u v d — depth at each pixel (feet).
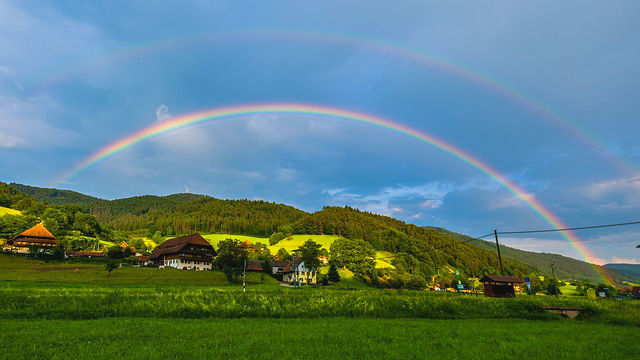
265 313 108.68
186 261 429.79
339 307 119.75
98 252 455.63
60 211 593.42
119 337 67.62
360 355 57.52
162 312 103.04
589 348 66.85
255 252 533.96
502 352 61.87
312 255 408.67
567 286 645.51
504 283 236.84
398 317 114.62
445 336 77.25
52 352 55.42
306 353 57.62
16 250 387.75
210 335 70.79
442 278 513.45
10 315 92.22
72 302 107.14
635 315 118.01
